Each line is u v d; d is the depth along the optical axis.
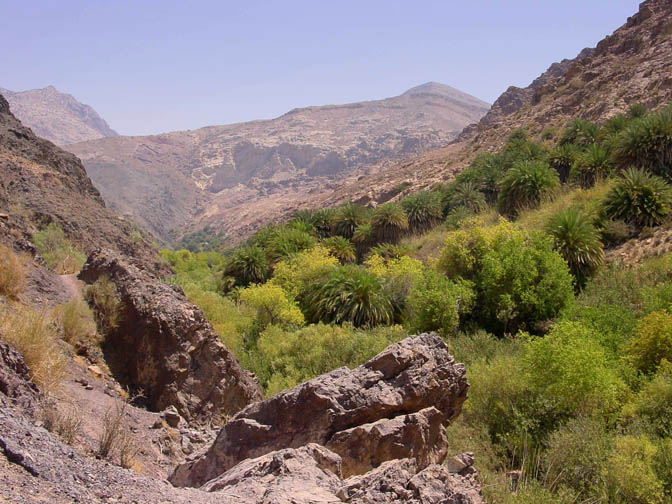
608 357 13.91
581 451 8.61
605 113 53.25
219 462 6.10
